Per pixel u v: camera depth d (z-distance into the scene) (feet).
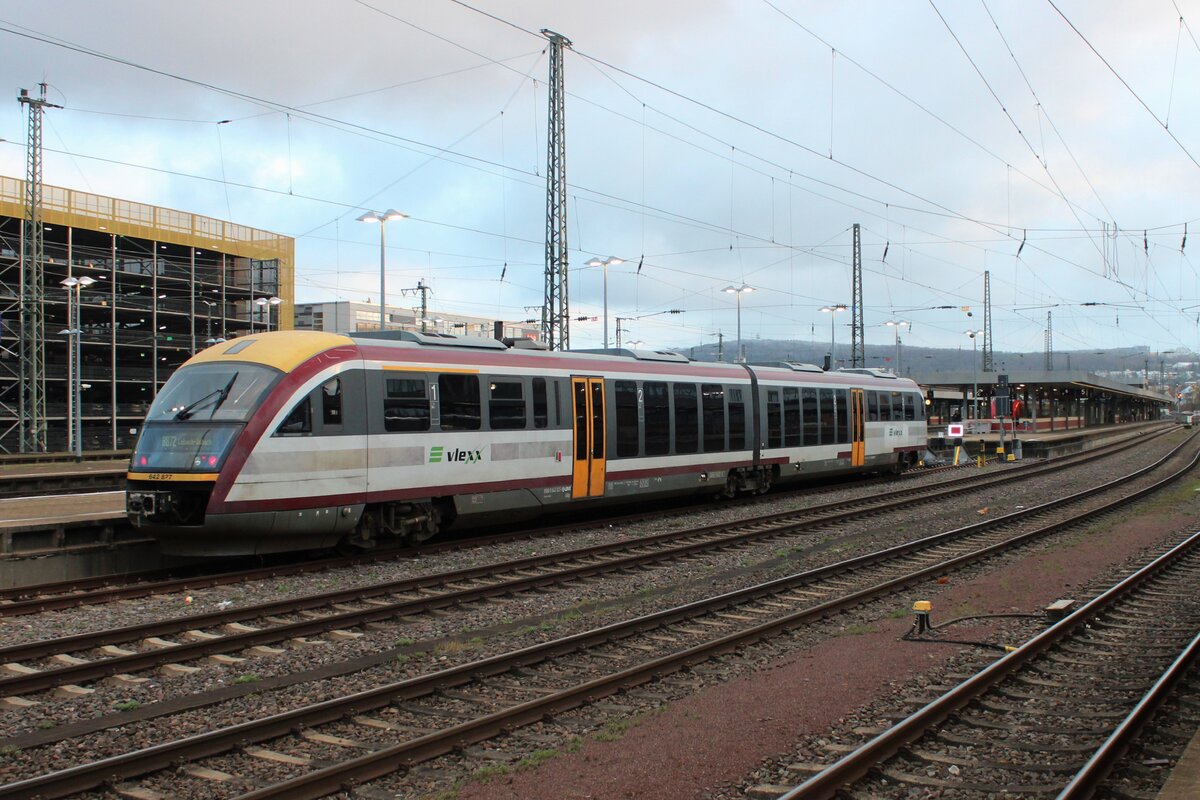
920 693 29.30
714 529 66.18
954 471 129.70
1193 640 33.42
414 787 22.20
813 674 31.40
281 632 36.06
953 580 49.96
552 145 96.17
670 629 38.09
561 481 65.92
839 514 74.38
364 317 308.81
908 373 220.43
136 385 207.00
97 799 21.36
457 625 39.14
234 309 226.99
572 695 27.78
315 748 24.63
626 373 72.38
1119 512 82.02
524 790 21.83
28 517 62.08
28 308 168.76
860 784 22.29
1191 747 23.47
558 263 95.50
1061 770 22.98
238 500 47.57
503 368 62.18
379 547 56.75
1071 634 37.01
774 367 99.30
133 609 41.04
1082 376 201.77
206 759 23.50
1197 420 495.00
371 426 53.42
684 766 23.26
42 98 149.48
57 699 28.94
